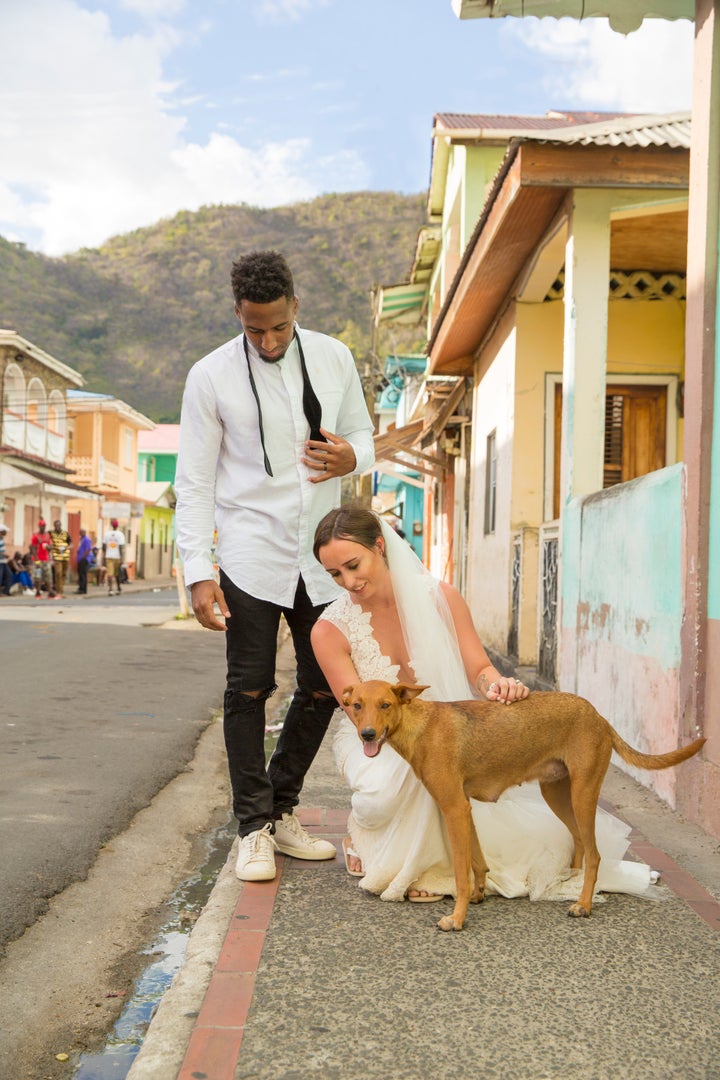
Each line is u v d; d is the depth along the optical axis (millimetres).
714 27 4680
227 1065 2303
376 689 3139
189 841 4707
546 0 4953
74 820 4766
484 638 11898
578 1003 2658
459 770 3207
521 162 6688
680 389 9906
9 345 33844
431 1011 2592
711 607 4551
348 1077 2254
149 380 93375
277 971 2832
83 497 38062
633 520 5695
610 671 6176
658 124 7406
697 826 4605
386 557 3646
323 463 3793
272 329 3604
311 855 3965
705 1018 2586
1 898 3707
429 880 3508
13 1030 2805
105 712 7773
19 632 14055
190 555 3766
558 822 3662
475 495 12836
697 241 4770
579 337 7051
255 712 3799
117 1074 2598
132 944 3473
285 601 3787
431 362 13516
